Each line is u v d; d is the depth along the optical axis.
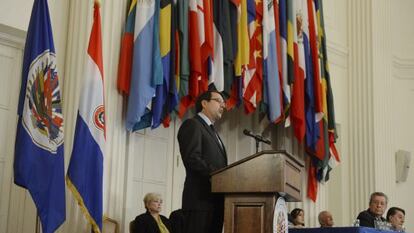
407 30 10.95
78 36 5.70
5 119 5.53
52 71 4.60
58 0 5.80
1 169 5.42
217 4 7.08
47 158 4.41
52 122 4.50
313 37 8.38
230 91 7.03
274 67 7.60
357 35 9.98
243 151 8.00
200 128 3.86
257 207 3.57
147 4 6.21
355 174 9.56
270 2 7.81
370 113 9.65
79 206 4.91
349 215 9.48
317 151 8.20
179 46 6.49
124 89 5.96
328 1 9.89
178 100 6.36
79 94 5.43
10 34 5.59
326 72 8.58
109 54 5.93
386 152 9.77
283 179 3.52
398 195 10.11
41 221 4.31
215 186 3.63
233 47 7.11
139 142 6.68
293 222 7.25
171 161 7.14
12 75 5.63
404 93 10.64
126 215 5.97
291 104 7.92
